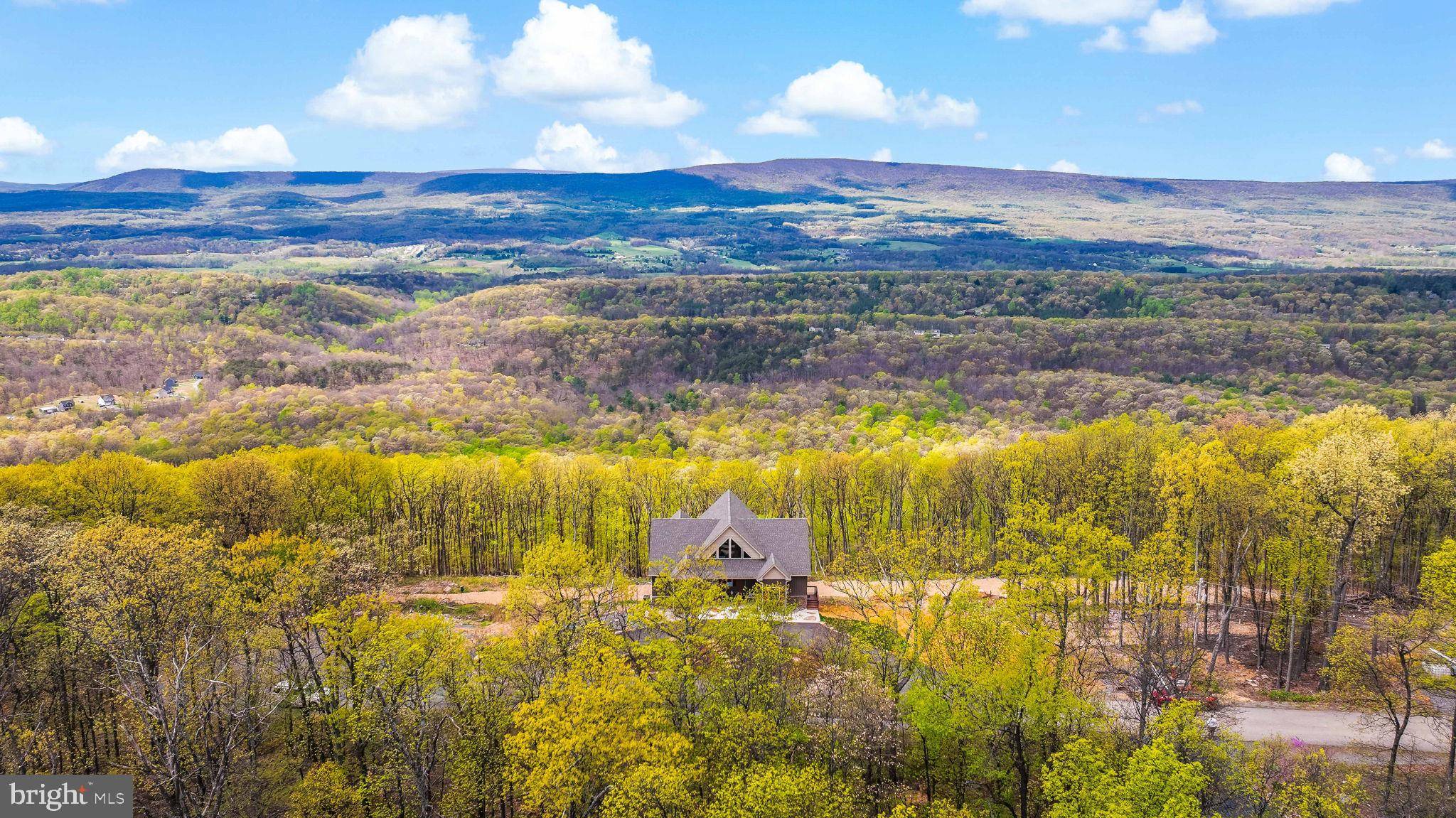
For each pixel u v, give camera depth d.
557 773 33.78
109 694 49.53
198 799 41.75
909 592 56.00
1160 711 45.53
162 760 41.78
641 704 39.00
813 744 42.31
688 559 66.75
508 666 44.97
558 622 48.00
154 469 80.31
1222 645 64.06
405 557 81.62
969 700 43.50
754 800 33.91
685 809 34.56
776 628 55.09
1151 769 35.28
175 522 73.56
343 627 43.88
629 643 48.88
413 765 40.09
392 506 96.44
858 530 94.69
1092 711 43.53
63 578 44.91
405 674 41.62
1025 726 44.34
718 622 49.00
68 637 48.47
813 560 90.25
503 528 101.06
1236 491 59.25
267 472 81.50
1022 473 88.12
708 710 42.09
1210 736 43.12
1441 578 48.19
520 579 53.97
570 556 53.28
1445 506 69.44
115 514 69.69
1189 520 63.00
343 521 87.12
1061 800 37.75
